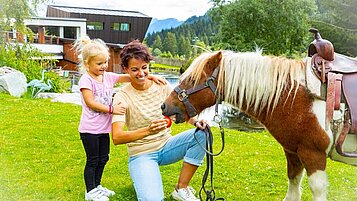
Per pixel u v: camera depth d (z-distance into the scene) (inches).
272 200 142.0
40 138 225.5
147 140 126.1
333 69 102.1
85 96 127.9
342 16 825.5
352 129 100.0
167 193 144.7
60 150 202.2
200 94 105.2
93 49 128.4
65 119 280.4
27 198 139.3
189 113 106.0
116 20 1256.2
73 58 860.0
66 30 1039.0
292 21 862.5
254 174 169.0
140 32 1304.1
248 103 106.5
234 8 880.3
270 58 107.3
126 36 1283.2
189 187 141.3
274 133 108.2
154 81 128.4
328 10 868.6
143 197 114.6
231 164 182.4
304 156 104.8
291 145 107.5
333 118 100.2
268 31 884.0
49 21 952.3
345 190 153.9
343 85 100.8
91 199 134.8
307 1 871.1
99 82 132.3
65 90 502.6
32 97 421.4
